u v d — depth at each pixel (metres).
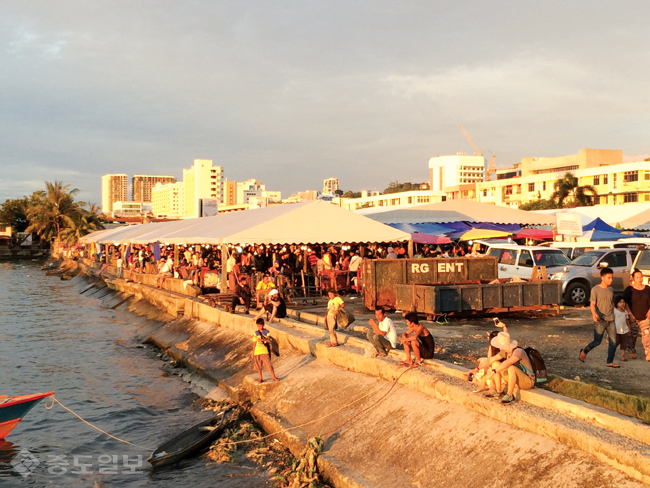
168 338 22.80
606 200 80.50
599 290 9.98
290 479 9.24
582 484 6.41
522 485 6.87
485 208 34.00
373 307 17.62
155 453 10.72
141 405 14.52
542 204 79.38
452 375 9.63
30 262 97.38
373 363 11.10
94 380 17.31
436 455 8.18
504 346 8.26
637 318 10.25
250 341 16.75
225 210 166.12
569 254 22.09
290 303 20.53
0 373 18.27
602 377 9.38
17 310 35.66
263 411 12.21
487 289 15.40
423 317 16.44
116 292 40.91
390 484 8.12
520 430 7.67
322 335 14.59
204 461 10.56
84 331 27.33
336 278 22.39
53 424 13.12
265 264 29.03
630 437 6.64
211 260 31.27
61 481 10.00
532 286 15.84
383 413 9.79
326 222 22.27
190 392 15.60
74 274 65.31
